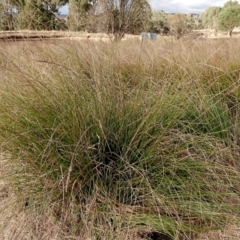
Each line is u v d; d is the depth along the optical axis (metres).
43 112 1.26
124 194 1.18
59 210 1.16
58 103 1.28
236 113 1.68
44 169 1.15
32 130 1.15
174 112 1.42
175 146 1.26
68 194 1.15
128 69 1.98
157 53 2.37
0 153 1.21
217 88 1.89
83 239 1.08
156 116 1.33
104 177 1.22
